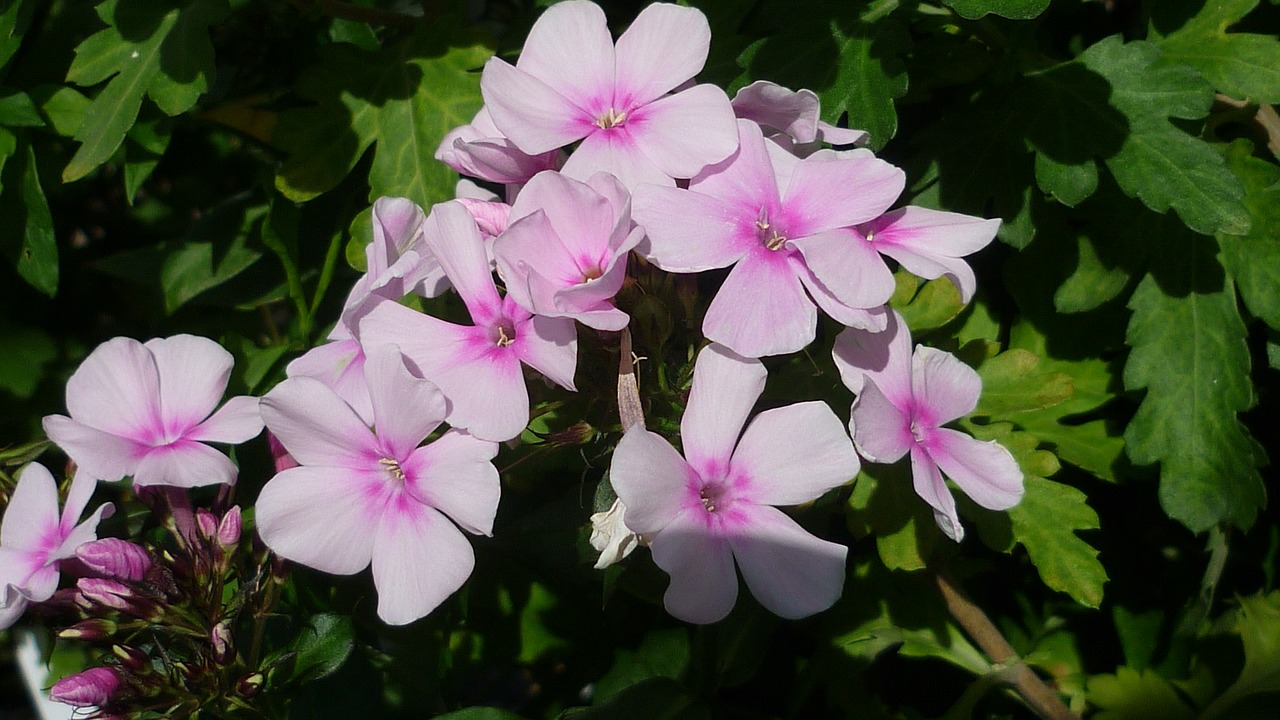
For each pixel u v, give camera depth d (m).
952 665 0.27
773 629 0.24
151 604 0.21
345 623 0.22
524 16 0.27
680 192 0.20
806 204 0.20
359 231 0.25
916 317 0.24
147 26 0.25
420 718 0.27
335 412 0.20
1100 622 0.26
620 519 0.20
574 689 0.27
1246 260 0.23
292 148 0.26
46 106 0.27
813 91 0.23
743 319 0.19
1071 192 0.22
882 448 0.20
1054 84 0.23
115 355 0.21
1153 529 0.26
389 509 0.20
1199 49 0.24
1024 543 0.23
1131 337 0.24
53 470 0.29
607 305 0.20
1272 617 0.24
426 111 0.26
